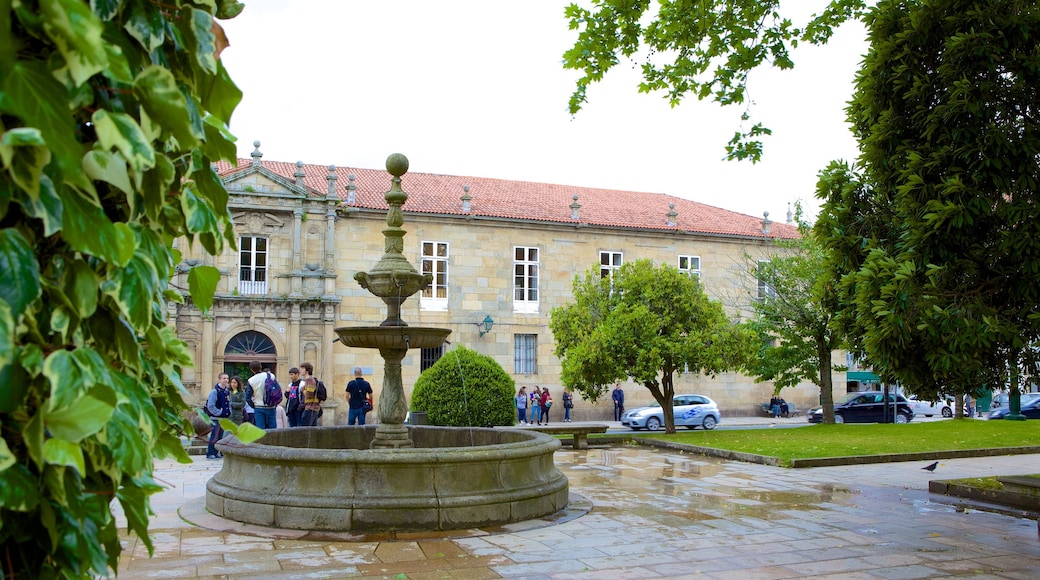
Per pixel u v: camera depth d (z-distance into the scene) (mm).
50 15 1337
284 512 7996
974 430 22500
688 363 23188
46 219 1396
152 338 1949
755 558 7035
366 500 7930
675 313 23250
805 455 15586
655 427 30438
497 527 8234
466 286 33312
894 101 9688
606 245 35719
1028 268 8477
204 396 28547
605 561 6828
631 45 10898
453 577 6215
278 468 8367
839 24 11016
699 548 7410
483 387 17375
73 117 1448
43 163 1371
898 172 9641
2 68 1315
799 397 39594
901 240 9828
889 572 6598
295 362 30188
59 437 1435
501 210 34688
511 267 34094
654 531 8195
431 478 8227
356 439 12398
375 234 31953
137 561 6598
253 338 30141
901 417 34469
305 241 30828
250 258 30266
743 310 36969
